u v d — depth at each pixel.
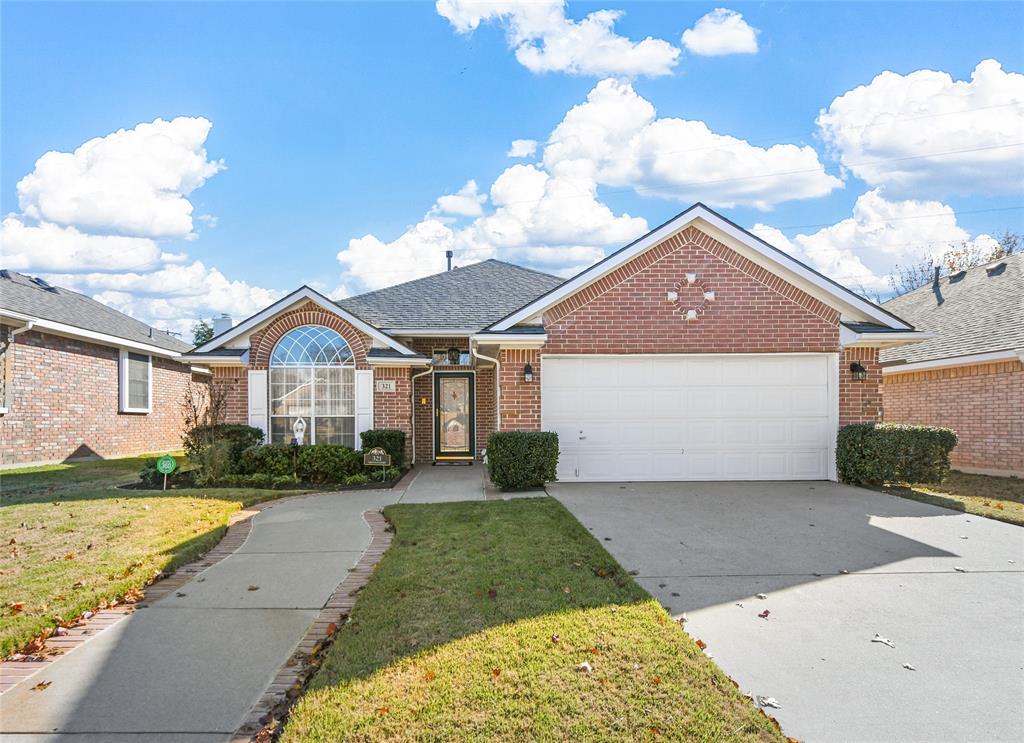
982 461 12.68
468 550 6.32
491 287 17.28
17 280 17.05
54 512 8.51
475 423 15.49
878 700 3.49
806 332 11.05
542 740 3.02
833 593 5.22
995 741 3.09
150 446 20.33
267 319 13.50
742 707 3.32
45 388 15.54
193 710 3.48
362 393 13.61
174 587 5.66
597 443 11.09
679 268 10.98
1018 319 12.70
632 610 4.63
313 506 9.41
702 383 11.16
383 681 3.61
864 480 10.50
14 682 3.82
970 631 4.45
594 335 10.91
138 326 20.91
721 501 9.12
